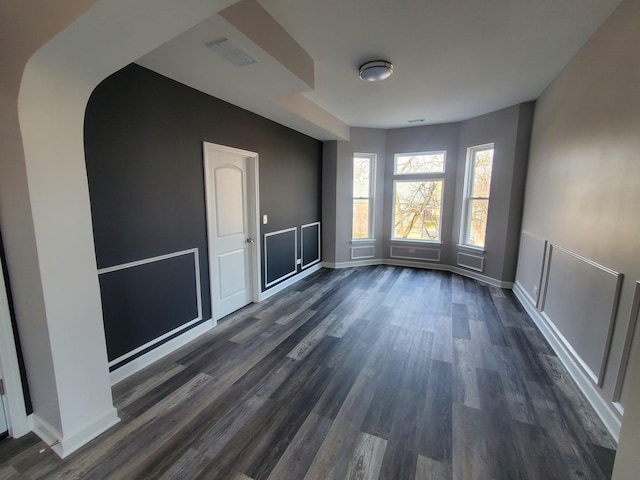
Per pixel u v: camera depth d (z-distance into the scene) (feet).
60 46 4.05
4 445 5.33
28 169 4.43
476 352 8.60
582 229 7.41
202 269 9.55
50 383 5.10
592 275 6.72
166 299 8.30
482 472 4.85
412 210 18.15
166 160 8.00
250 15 5.78
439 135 16.62
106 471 4.88
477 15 6.50
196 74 7.64
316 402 6.52
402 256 18.63
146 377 7.34
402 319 10.87
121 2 3.53
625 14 5.91
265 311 11.56
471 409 6.30
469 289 14.14
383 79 9.99
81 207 5.15
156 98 7.59
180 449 5.29
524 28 7.02
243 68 7.19
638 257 5.24
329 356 8.39
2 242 5.05
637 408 3.60
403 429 5.76
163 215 8.03
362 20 6.64
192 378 7.32
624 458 3.77
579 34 7.28
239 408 6.31
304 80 8.05
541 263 10.27
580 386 6.91
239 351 8.62
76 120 4.95
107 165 6.56
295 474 4.81
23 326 5.25
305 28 6.94
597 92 6.95
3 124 4.45
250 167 11.57
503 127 13.47
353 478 4.75
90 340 5.43
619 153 5.96
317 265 17.87
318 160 17.07
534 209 11.54
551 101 10.17
